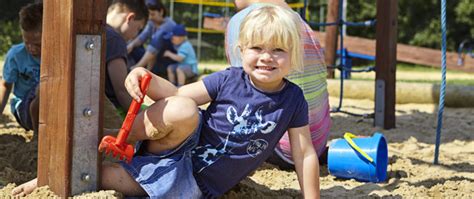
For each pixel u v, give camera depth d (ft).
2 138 15.35
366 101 27.55
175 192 9.40
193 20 75.66
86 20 9.07
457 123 21.34
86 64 9.16
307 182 9.87
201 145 9.80
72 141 9.16
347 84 28.35
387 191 12.00
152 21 32.14
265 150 9.91
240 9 13.51
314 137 13.15
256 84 9.70
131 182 9.53
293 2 68.64
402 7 77.46
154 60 31.58
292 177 12.94
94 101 9.30
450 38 75.97
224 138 9.70
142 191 9.59
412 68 66.49
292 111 9.81
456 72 58.49
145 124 9.32
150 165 9.48
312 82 12.85
